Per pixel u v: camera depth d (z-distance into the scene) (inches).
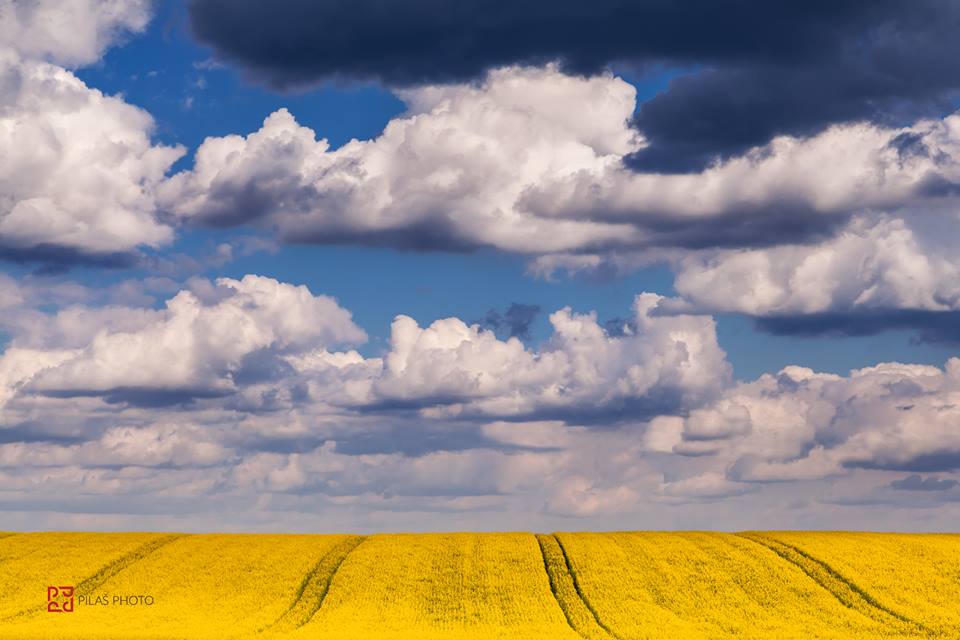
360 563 2586.1
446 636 1921.8
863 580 2388.0
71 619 2111.2
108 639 1844.2
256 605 2262.6
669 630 2021.4
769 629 2046.0
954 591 2311.8
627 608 2202.3
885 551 2659.9
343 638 1893.5
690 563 2568.9
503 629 2018.9
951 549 2687.0
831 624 2089.1
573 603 2255.2
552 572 2507.4
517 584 2402.8
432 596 2313.0
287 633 1983.3
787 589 2347.4
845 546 2721.5
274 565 2598.4
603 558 2620.6
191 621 2108.8
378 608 2223.2
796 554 2642.7
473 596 2309.3
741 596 2297.0
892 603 2224.4
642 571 2497.5
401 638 1894.7
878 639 1959.9
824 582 2396.7
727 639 1948.8
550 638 1905.8
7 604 2252.7
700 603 2246.6
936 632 2028.8
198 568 2573.8
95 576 2503.7
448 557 2652.6
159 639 1855.3
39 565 2583.7
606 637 1955.0
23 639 1819.6
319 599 2322.8
